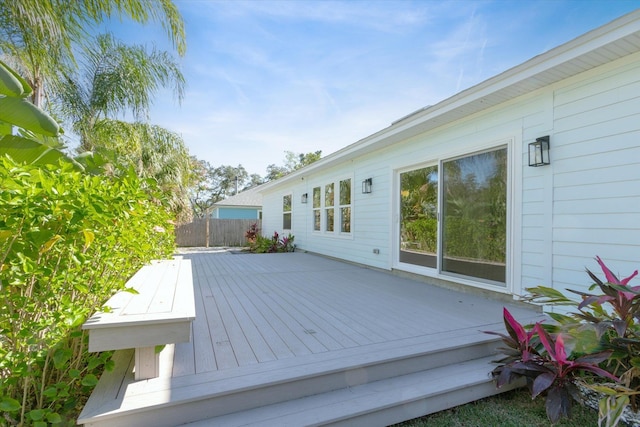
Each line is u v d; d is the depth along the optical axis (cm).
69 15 386
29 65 393
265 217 1481
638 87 285
